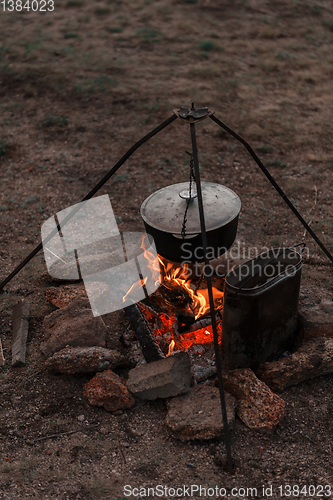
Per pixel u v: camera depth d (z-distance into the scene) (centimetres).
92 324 390
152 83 938
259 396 329
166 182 659
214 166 695
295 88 948
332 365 355
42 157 732
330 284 464
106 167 700
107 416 342
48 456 313
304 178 671
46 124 811
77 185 664
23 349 395
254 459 306
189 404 331
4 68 986
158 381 339
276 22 1311
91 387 351
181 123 806
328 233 551
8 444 322
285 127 797
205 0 1452
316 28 1282
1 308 446
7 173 698
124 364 371
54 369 367
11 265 509
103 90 907
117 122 814
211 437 312
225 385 346
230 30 1253
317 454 309
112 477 297
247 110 850
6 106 866
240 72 1006
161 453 313
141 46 1132
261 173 682
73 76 962
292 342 379
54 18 1317
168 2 1432
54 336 385
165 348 389
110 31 1216
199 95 890
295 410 339
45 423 337
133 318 376
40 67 989
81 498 281
